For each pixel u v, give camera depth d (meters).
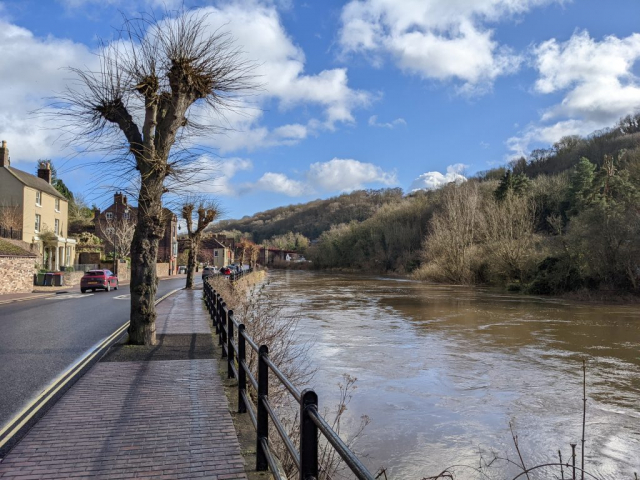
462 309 26.06
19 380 7.24
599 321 21.17
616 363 12.89
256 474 3.90
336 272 96.75
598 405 9.38
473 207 53.91
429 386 10.55
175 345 9.88
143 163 9.46
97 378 7.09
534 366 12.49
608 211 32.50
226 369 7.71
